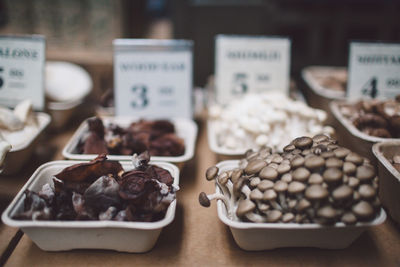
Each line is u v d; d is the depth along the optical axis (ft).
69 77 5.33
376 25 7.45
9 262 2.85
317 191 2.55
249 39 4.95
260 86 5.04
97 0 6.55
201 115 5.62
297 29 8.04
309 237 2.86
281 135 4.11
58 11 6.58
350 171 2.68
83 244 2.87
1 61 4.52
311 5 7.38
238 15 7.19
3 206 3.42
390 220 3.40
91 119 3.92
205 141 4.85
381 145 3.65
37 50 4.49
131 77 4.80
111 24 6.73
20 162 3.90
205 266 2.88
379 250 3.05
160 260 2.92
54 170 3.34
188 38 7.43
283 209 2.80
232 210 3.00
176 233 3.20
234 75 5.02
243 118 4.14
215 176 3.10
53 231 2.75
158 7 10.70
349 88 4.97
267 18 7.31
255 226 2.69
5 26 6.64
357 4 7.37
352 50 4.89
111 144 3.82
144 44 4.74
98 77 6.96
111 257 2.92
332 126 5.01
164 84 4.83
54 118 4.81
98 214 2.83
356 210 2.63
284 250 3.04
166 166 3.43
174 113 4.90
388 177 3.26
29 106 4.21
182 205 3.56
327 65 7.75
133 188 2.82
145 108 4.87
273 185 2.76
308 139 3.01
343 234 2.84
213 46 7.41
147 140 4.00
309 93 5.97
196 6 7.14
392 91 4.94
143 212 2.82
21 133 4.04
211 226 3.30
